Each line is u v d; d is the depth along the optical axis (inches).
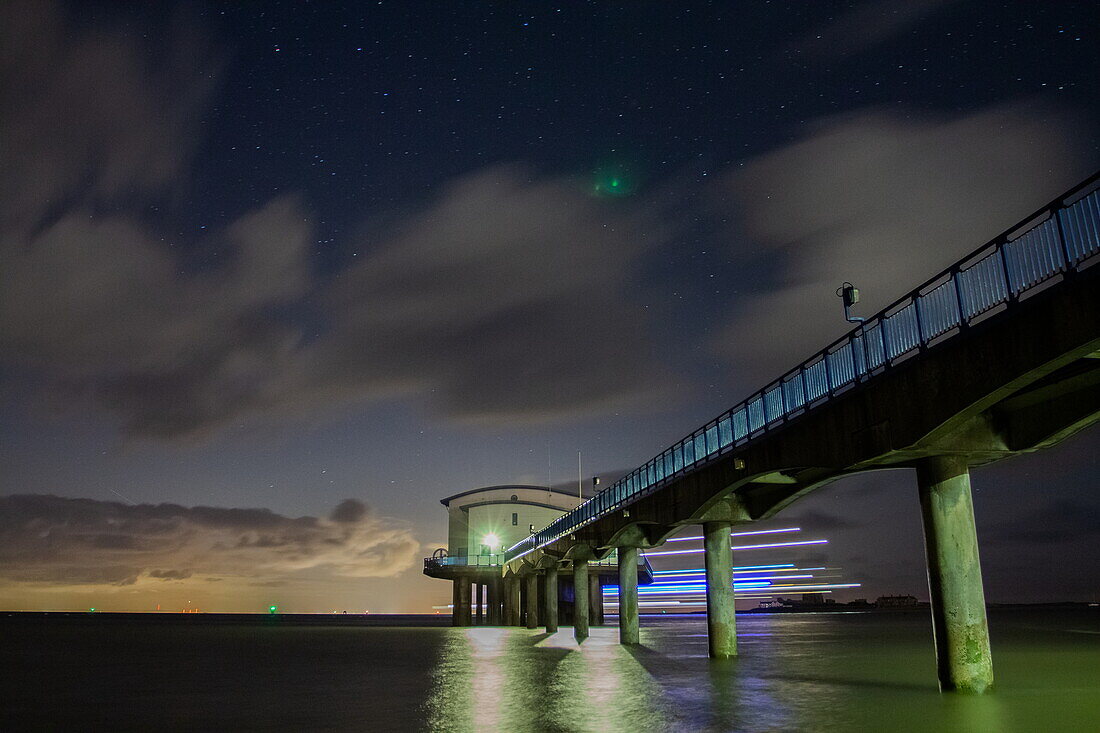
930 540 851.4
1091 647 1824.6
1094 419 762.2
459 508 4384.8
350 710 845.8
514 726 716.7
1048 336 649.0
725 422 1259.8
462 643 2267.5
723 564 1459.2
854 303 940.0
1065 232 635.5
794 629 3331.7
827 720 711.7
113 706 904.9
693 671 1241.4
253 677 1254.9
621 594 2025.1
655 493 1579.7
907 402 824.9
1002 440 838.5
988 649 836.6
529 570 3223.4
